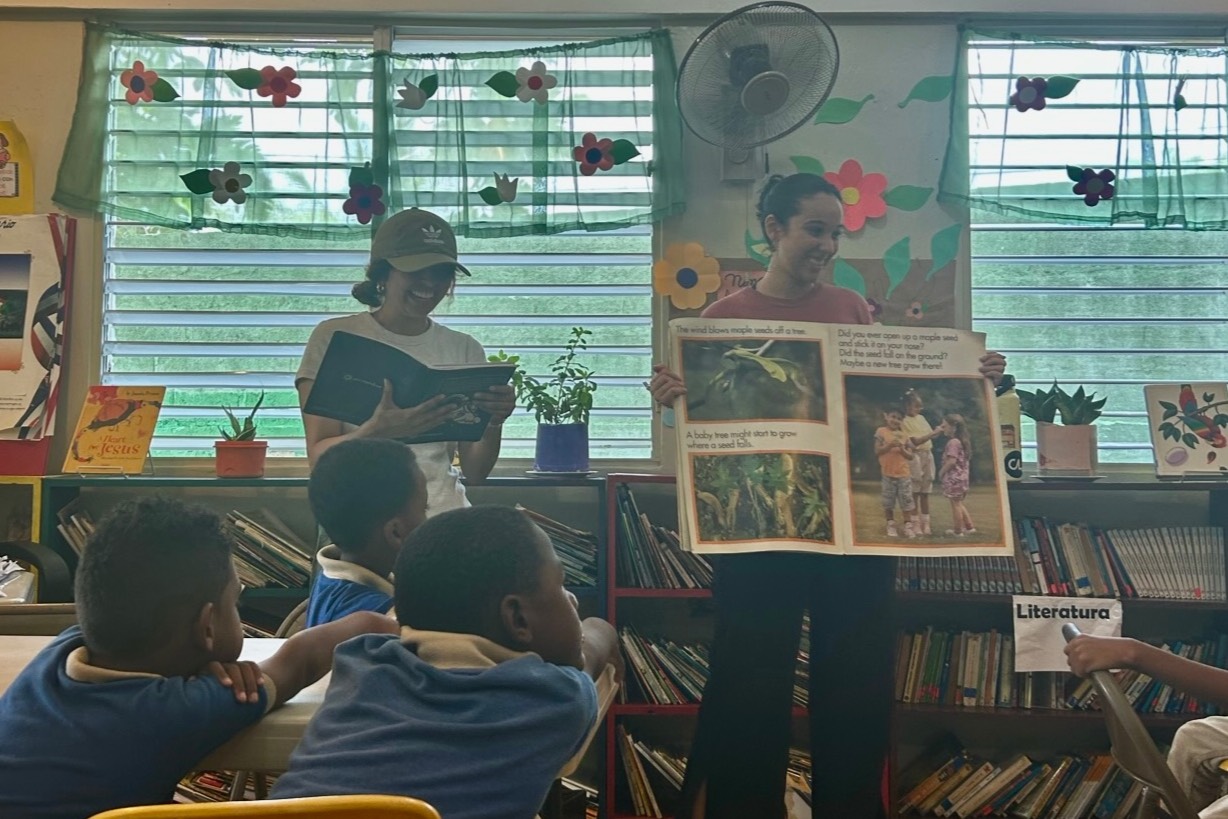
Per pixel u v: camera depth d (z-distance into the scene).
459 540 1.10
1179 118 3.16
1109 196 3.11
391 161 3.14
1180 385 2.95
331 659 1.19
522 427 3.20
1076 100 3.16
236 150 3.17
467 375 2.13
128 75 3.15
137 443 2.98
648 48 3.17
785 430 2.10
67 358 3.16
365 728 0.98
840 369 2.15
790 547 2.03
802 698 2.90
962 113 3.14
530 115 3.17
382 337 2.36
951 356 2.19
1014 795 2.85
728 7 3.16
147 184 3.17
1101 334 3.22
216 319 3.24
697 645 2.95
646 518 2.92
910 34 3.18
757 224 3.15
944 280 3.15
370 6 3.16
